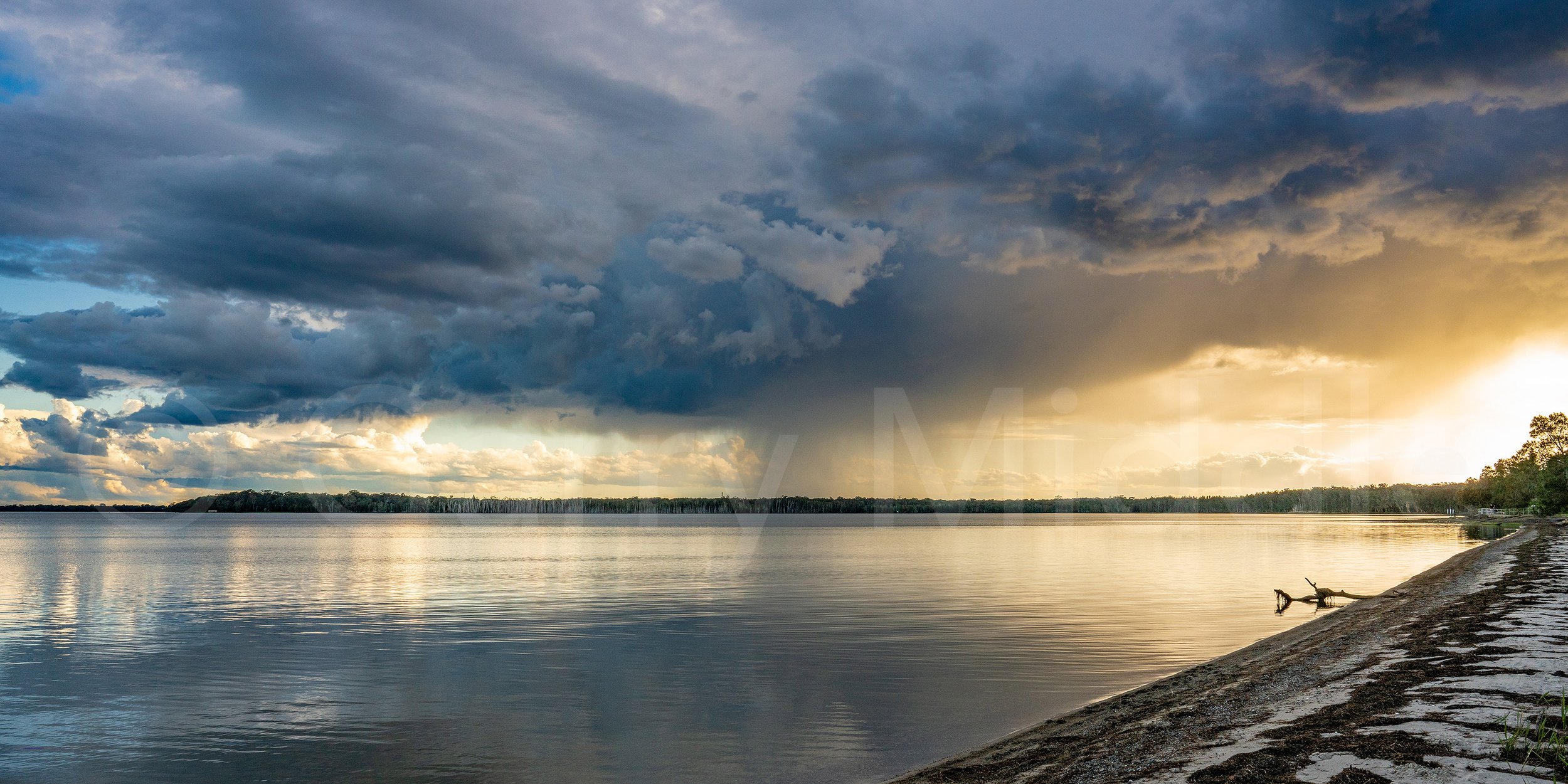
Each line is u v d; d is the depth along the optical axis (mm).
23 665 33812
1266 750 15133
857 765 19438
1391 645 26531
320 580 76500
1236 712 19688
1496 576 47438
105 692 28453
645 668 31266
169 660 34562
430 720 24250
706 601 54406
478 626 43594
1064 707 23812
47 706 26562
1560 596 35312
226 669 32438
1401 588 51375
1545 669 20297
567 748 21375
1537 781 12273
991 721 22703
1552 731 14344
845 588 63125
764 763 19828
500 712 25047
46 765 20656
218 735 23016
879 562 96062
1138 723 20203
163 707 26234
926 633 38625
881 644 35688
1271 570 75000
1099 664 30500
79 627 45281
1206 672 27406
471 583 71562
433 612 50188
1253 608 47156
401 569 90812
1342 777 13000
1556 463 165125
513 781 18984
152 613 51594
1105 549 119875
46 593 65188
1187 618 43188
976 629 39781
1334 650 27766
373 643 38219
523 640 38531
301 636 40812
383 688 28484
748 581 70562
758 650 34844
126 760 20891
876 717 23609
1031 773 16766
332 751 21438
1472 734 14883
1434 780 12539
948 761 18953
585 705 25672
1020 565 87125
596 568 89438
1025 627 40469
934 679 28312
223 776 19688
